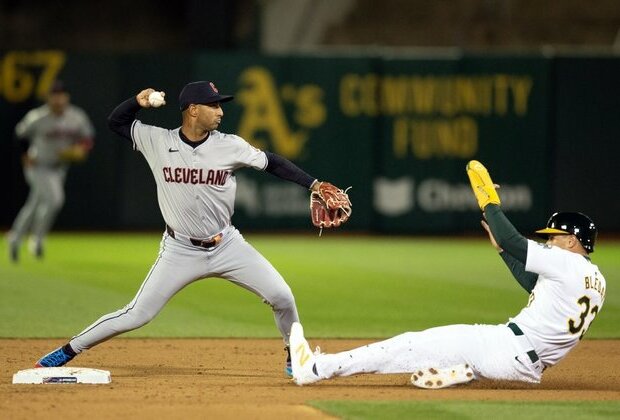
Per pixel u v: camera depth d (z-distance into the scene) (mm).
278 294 27766
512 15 99500
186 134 26844
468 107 78812
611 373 30328
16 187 79062
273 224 80125
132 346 34844
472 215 79375
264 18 96062
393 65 79188
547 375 29641
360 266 61688
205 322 40875
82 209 79500
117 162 79188
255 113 79062
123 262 61531
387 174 79625
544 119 78312
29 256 64812
